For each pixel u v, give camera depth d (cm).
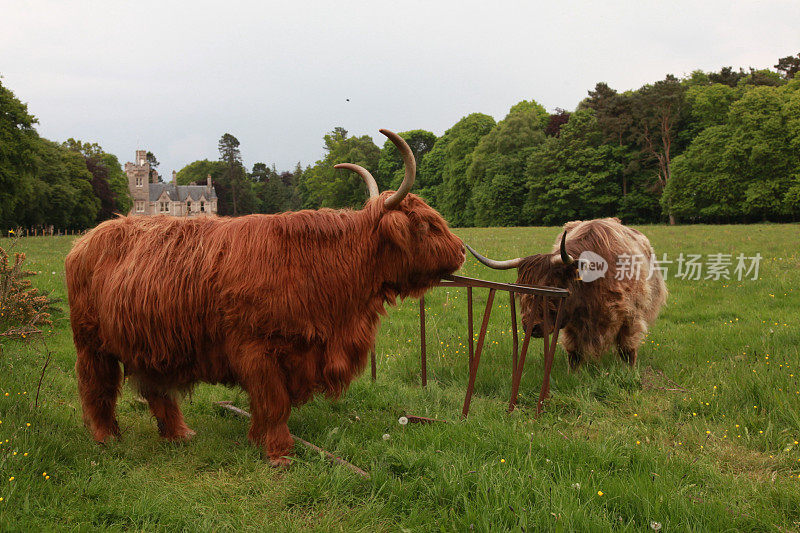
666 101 5550
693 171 5175
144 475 359
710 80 6569
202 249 387
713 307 981
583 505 306
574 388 560
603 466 365
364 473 353
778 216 5066
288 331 376
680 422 467
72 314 410
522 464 362
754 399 498
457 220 7288
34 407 438
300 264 381
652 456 375
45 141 5950
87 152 8781
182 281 379
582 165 5938
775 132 4738
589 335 589
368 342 416
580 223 701
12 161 3769
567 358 652
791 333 713
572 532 281
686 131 5712
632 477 341
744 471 381
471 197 6962
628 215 5906
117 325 383
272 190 12456
